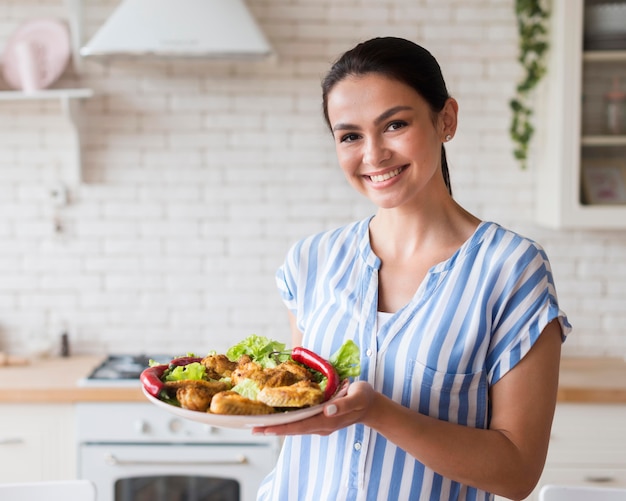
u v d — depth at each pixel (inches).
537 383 49.8
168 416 101.1
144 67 118.6
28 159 119.6
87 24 117.8
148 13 101.4
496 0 117.6
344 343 52.2
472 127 119.4
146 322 121.7
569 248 120.6
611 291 120.8
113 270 121.1
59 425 102.0
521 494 48.9
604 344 121.3
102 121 119.0
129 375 104.9
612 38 105.7
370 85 49.1
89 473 101.1
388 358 52.2
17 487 62.1
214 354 53.4
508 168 120.0
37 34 115.3
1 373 108.4
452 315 51.5
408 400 51.3
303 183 120.3
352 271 56.6
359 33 118.1
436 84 50.7
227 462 100.7
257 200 120.6
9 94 109.7
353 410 44.3
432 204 54.2
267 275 121.3
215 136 119.6
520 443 48.7
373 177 50.7
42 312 121.3
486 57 118.3
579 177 106.8
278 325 121.7
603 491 60.1
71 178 120.0
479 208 120.4
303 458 55.0
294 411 43.2
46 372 109.0
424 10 118.0
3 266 120.7
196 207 120.5
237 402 43.3
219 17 101.7
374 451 51.9
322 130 119.6
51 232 120.5
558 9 106.7
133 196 120.2
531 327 50.0
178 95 119.0
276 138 119.7
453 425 48.1
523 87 116.0
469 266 52.5
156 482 102.4
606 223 106.7
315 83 119.0
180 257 121.1
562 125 106.0
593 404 100.6
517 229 120.7
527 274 51.0
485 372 51.3
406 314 52.6
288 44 118.3
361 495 51.8
